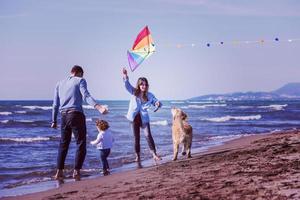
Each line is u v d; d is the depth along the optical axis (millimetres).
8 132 25781
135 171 7398
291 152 7355
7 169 9016
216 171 5941
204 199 4246
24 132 25891
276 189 4375
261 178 5055
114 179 6582
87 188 5887
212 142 13586
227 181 5043
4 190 6453
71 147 13516
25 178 7750
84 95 7289
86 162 9781
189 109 75938
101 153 7988
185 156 9164
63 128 7469
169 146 12914
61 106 7434
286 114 47719
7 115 49156
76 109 7375
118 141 14844
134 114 8812
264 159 6707
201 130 21891
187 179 5531
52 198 5262
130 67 8281
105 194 5137
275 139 11016
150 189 5098
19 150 13500
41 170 8805
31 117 44844
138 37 8172
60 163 7484
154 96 8711
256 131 20875
